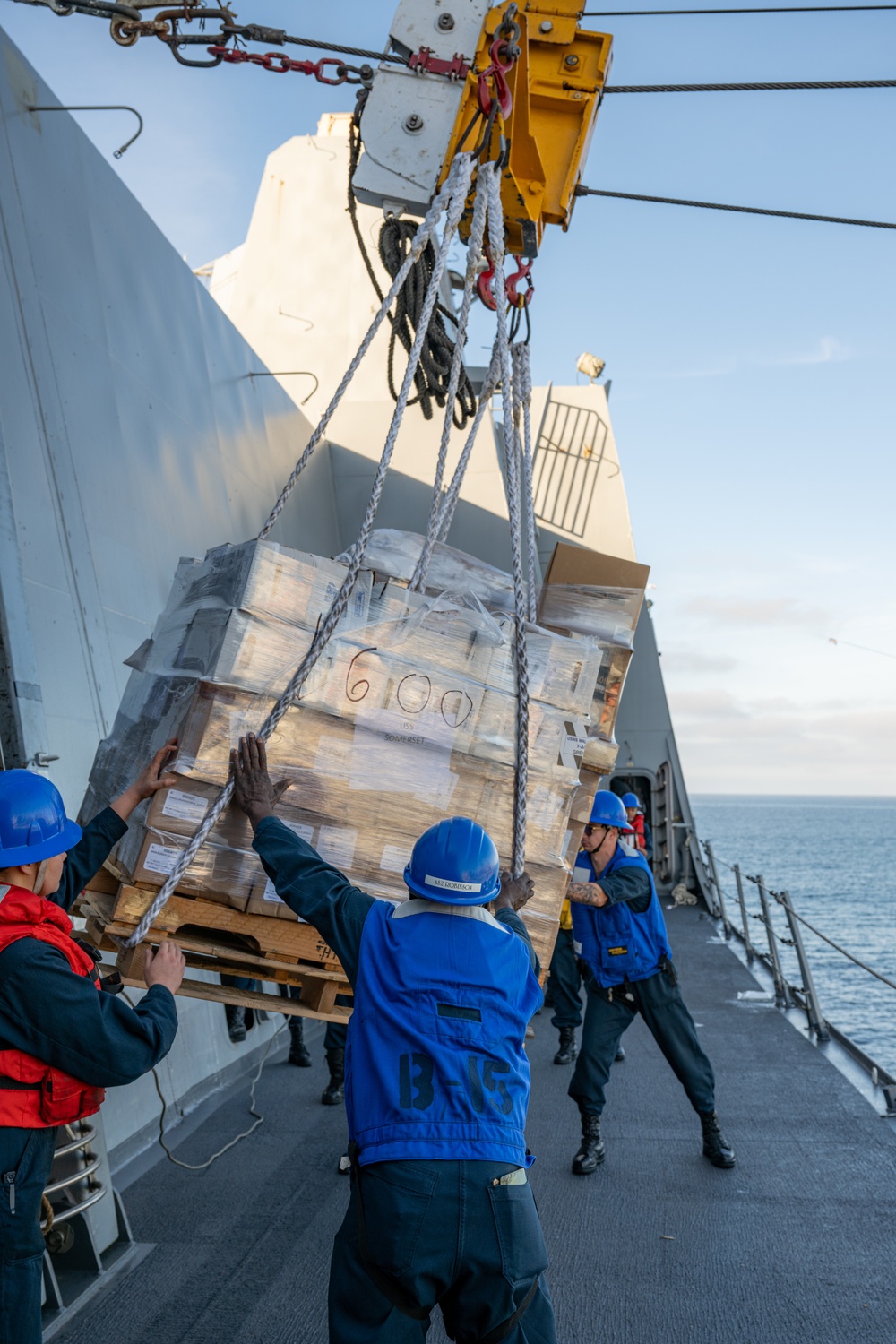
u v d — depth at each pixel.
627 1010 5.01
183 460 8.15
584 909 5.04
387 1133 2.23
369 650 3.07
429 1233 2.16
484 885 2.50
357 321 14.01
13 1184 2.33
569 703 3.28
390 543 3.45
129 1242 4.03
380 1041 2.33
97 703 5.56
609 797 5.04
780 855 192.50
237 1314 3.49
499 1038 2.36
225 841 2.92
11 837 2.49
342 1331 2.28
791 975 52.59
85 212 7.14
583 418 14.13
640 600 3.77
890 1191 4.52
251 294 14.35
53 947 2.43
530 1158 2.37
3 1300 2.29
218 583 3.23
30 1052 2.36
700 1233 4.17
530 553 4.10
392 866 3.04
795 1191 4.58
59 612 5.41
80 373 6.53
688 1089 4.98
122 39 5.05
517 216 5.00
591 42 5.11
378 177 4.74
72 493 5.99
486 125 4.17
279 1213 4.37
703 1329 3.41
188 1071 5.98
